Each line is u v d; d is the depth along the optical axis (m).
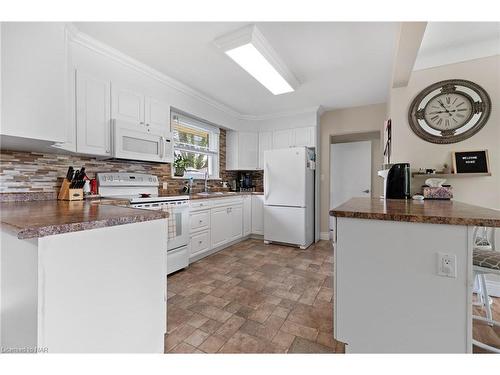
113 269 1.06
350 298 1.27
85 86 2.17
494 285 2.21
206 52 2.37
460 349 1.06
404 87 2.55
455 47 2.30
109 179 2.54
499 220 0.96
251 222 4.36
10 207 1.46
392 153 2.59
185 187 3.65
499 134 2.21
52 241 0.87
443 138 2.38
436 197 2.13
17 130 1.34
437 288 1.09
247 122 4.67
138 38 2.13
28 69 1.39
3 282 1.08
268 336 1.62
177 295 2.20
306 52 2.34
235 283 2.47
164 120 2.95
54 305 0.87
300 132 4.31
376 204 1.66
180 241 2.80
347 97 3.66
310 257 3.34
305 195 3.80
